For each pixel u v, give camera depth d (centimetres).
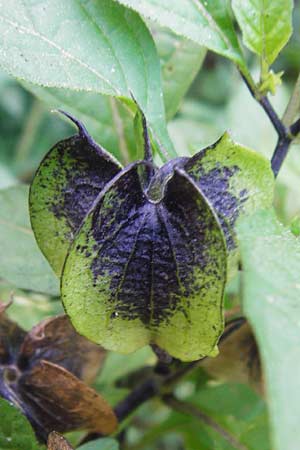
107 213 13
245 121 25
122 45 15
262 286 11
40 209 13
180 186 12
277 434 10
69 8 15
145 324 13
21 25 14
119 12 15
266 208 13
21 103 34
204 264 13
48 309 18
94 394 15
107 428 15
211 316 13
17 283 17
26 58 14
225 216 13
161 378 17
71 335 15
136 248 13
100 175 13
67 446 14
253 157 13
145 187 13
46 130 33
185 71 18
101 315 13
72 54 14
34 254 17
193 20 15
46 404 15
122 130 18
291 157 21
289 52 30
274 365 11
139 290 13
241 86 26
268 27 15
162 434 19
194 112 31
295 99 15
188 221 12
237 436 17
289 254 12
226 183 13
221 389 18
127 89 15
